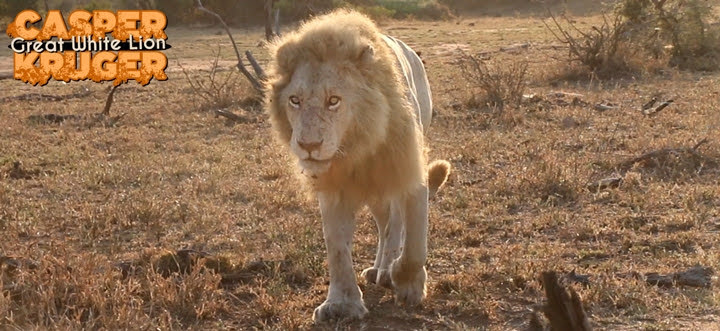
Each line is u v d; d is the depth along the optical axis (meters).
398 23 50.31
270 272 7.77
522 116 15.76
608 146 13.06
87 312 6.73
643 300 6.71
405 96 6.39
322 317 6.55
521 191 10.51
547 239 8.80
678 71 22.38
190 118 17.75
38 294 6.67
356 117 5.93
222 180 11.84
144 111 19.06
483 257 8.17
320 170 5.83
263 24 49.62
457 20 52.53
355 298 6.64
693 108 16.28
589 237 8.73
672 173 10.98
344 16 6.48
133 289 6.99
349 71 5.88
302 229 9.13
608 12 45.00
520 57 27.97
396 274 6.76
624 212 9.52
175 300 6.92
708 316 6.45
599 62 22.52
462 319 6.63
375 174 6.23
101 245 9.04
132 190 11.54
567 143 13.42
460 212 9.76
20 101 21.50
